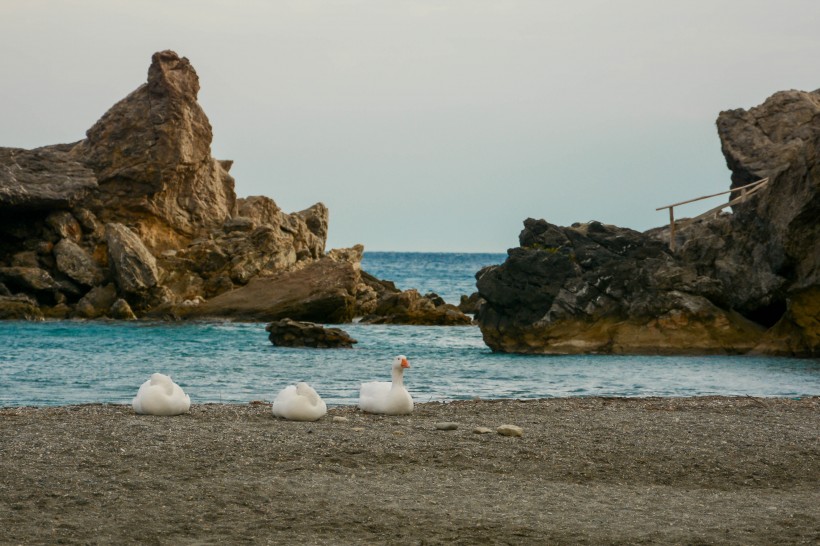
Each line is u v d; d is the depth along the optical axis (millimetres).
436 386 31906
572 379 33938
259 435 16969
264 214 79312
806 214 40500
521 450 16328
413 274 197875
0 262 67562
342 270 67188
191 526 11703
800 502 13406
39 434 16672
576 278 44938
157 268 67625
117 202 70562
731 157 56750
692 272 44562
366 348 47844
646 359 41250
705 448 16766
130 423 18047
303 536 11398
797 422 19906
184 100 72375
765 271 45062
